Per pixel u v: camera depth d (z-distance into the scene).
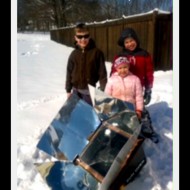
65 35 11.45
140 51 3.04
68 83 3.29
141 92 2.75
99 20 11.61
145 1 8.16
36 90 5.31
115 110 2.49
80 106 2.60
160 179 2.48
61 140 2.55
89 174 2.27
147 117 3.06
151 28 5.95
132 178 2.27
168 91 4.46
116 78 2.76
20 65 7.41
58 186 2.32
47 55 8.94
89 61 3.12
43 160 2.94
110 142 2.35
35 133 3.45
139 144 2.31
